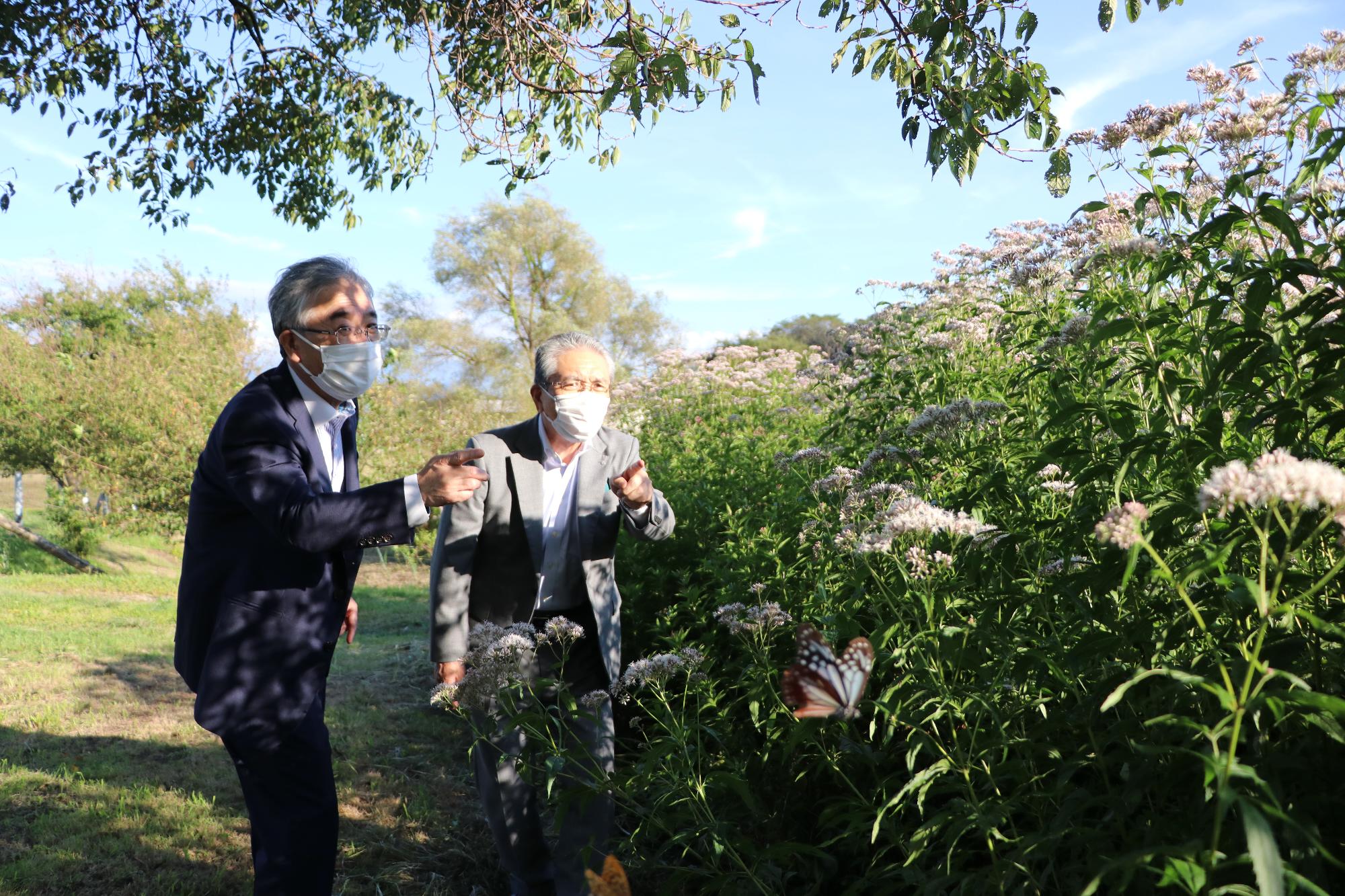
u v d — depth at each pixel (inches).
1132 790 69.9
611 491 122.2
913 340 189.2
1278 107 122.6
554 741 120.5
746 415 277.4
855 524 114.0
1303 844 59.2
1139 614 77.5
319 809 97.4
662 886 125.7
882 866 107.3
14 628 306.3
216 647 96.1
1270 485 54.2
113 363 683.4
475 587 124.9
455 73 265.7
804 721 100.2
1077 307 145.8
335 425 108.0
